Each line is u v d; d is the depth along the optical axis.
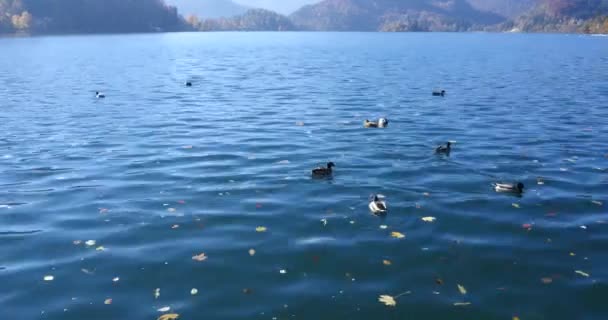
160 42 147.12
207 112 33.38
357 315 11.13
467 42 155.88
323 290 12.05
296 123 29.58
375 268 12.99
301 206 16.75
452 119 30.75
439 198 17.44
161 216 16.06
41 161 22.09
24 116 32.34
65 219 15.88
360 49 114.81
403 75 56.12
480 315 11.16
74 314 11.10
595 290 12.04
